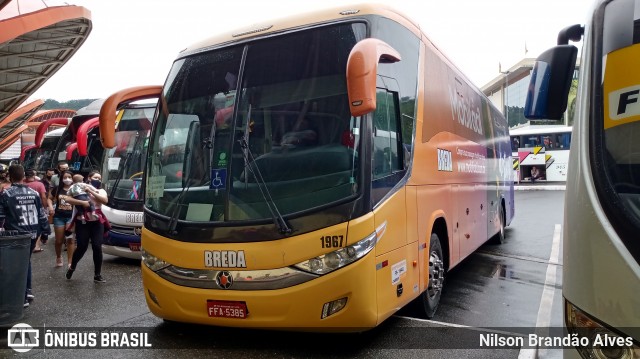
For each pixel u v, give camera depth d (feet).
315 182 13.51
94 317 18.95
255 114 14.82
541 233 42.60
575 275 7.55
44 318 19.01
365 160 13.43
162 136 16.31
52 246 38.83
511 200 44.34
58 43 64.85
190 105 16.08
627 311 6.65
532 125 115.65
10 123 113.09
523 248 35.40
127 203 30.12
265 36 15.74
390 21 16.07
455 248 21.47
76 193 24.94
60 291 23.29
